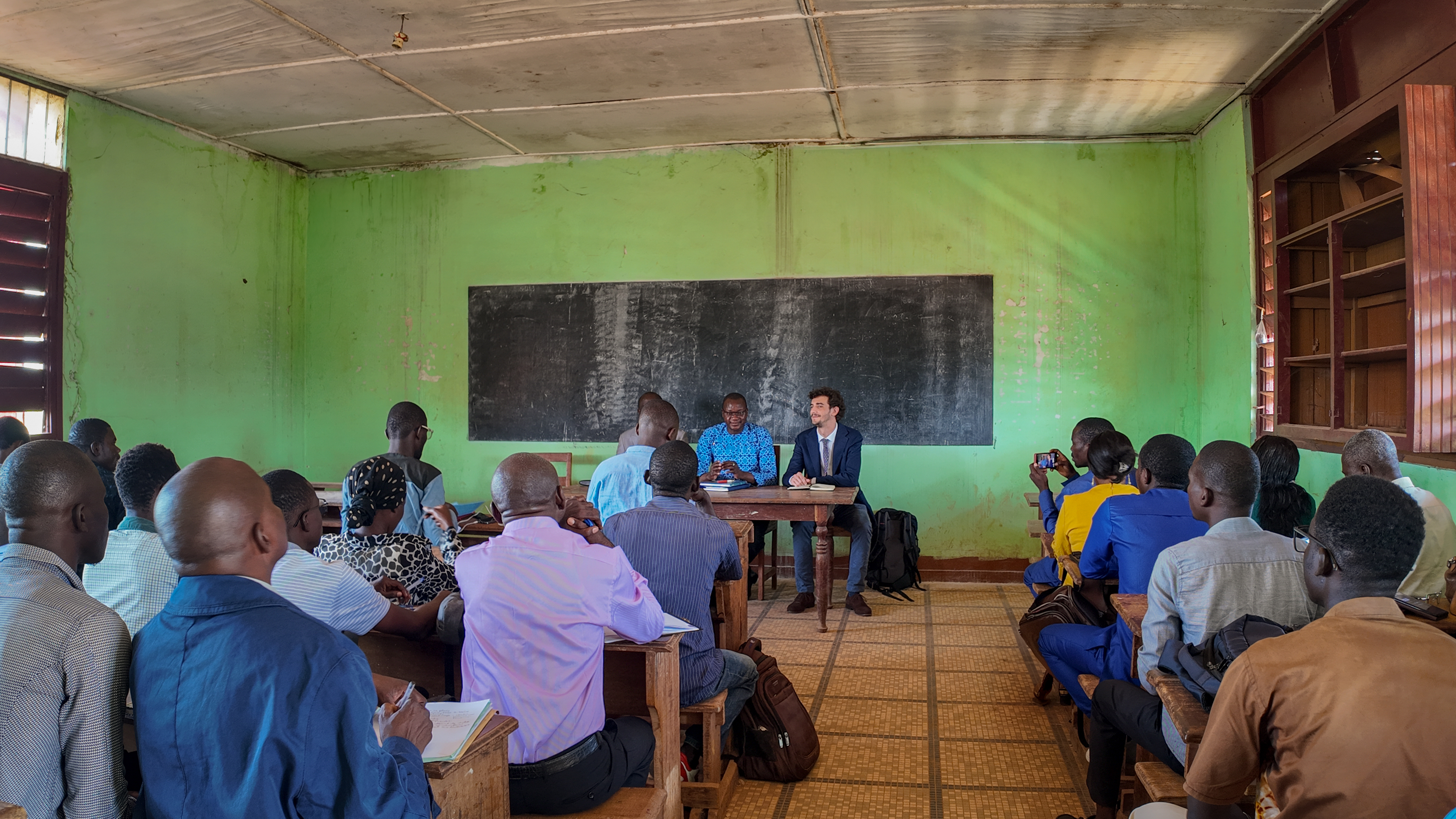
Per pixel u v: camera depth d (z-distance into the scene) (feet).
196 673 3.53
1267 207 13.84
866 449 17.81
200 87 14.57
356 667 3.66
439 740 4.45
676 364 18.49
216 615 3.59
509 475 6.08
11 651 3.69
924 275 17.54
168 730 3.55
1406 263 9.35
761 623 14.40
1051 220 17.19
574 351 18.95
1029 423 17.28
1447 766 3.45
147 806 3.63
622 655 7.13
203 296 17.34
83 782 3.79
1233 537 6.05
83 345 14.87
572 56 13.24
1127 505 7.91
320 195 20.10
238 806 3.41
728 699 8.27
